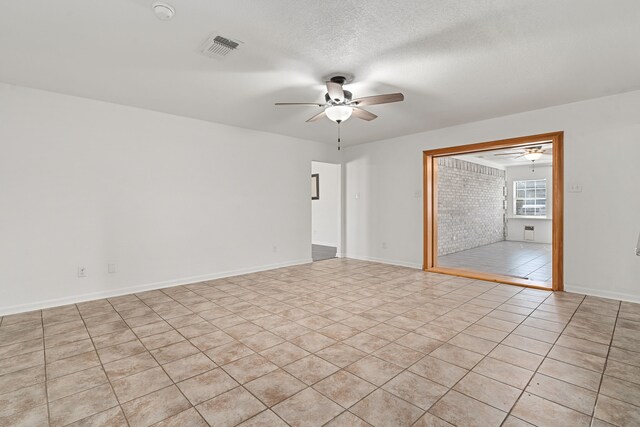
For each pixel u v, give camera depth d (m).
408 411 1.70
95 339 2.60
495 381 1.98
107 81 3.15
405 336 2.64
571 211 3.90
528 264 5.84
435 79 3.12
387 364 2.19
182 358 2.28
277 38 2.36
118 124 3.85
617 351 2.35
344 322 2.95
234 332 2.73
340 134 5.47
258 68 2.86
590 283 3.79
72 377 2.04
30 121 3.31
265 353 2.36
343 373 2.08
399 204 5.66
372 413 1.69
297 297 3.75
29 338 2.62
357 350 2.40
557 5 2.00
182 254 4.38
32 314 3.19
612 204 3.64
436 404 1.76
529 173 9.35
